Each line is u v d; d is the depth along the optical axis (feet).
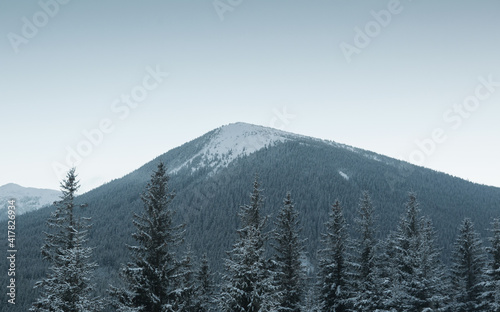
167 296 85.15
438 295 119.44
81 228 90.63
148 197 88.43
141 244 87.25
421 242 126.11
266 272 93.35
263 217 111.45
